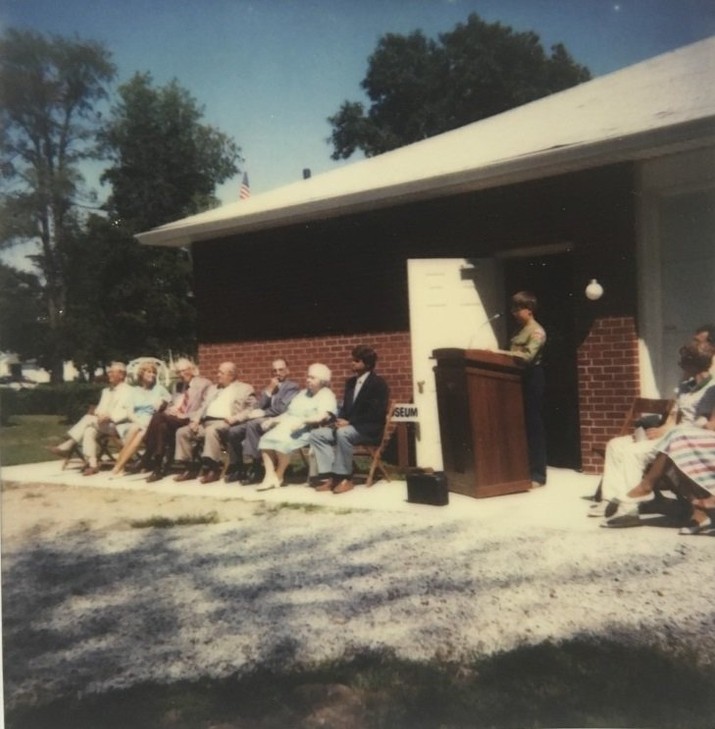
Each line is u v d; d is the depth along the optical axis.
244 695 3.30
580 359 7.15
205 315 10.55
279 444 6.89
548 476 7.05
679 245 6.75
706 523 4.89
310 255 9.46
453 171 7.52
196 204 13.66
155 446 8.04
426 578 4.43
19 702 3.36
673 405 5.65
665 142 6.18
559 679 3.24
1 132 14.57
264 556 5.07
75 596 4.60
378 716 3.08
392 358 8.80
